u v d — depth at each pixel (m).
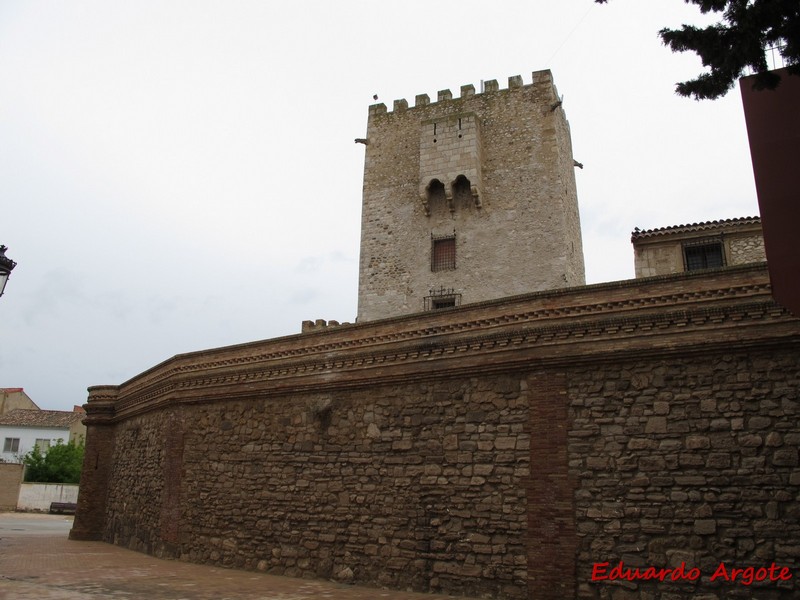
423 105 30.84
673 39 9.12
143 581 15.23
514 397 14.25
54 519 42.84
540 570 12.95
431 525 14.76
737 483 11.59
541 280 26.69
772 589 10.87
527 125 28.55
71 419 66.69
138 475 24.14
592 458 12.96
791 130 8.86
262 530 18.11
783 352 11.77
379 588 15.06
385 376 16.42
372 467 16.22
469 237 28.16
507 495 13.82
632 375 13.00
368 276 29.61
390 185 30.36
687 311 12.62
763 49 8.84
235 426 19.83
